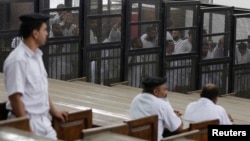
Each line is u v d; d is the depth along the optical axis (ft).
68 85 58.85
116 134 25.61
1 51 58.29
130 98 56.34
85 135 24.88
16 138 22.93
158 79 35.29
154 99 34.76
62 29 60.49
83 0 61.11
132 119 32.30
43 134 28.09
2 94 46.50
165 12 64.64
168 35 65.36
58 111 29.94
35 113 27.81
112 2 62.54
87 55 62.44
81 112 31.17
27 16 27.68
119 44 63.52
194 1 66.08
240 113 59.16
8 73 27.43
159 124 34.32
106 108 49.75
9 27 58.03
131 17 63.57
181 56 66.44
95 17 62.03
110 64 63.72
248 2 92.84
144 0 63.62
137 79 64.90
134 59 64.44
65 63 61.36
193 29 66.59
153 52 65.00
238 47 69.62
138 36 64.23
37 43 27.89
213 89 39.01
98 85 61.00
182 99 61.98
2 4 57.26
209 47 67.92
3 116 29.32
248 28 69.51
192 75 67.51
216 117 38.17
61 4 59.98
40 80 27.89
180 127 34.68
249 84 71.05
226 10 67.97
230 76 69.82
